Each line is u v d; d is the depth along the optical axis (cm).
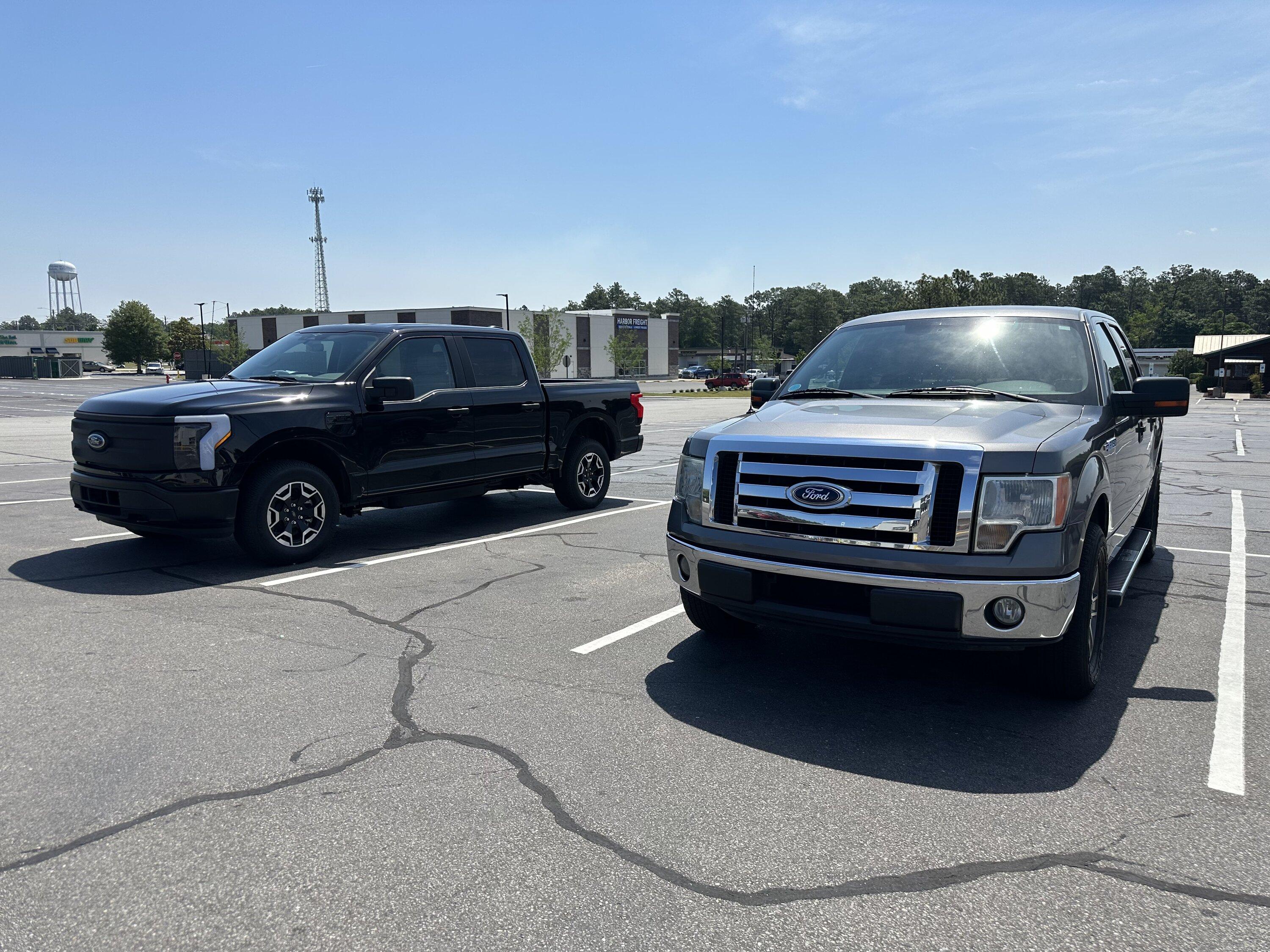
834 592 365
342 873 255
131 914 235
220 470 606
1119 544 497
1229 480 1202
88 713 373
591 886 250
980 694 408
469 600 564
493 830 280
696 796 305
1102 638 416
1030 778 320
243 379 723
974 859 265
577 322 9188
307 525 660
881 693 408
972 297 6256
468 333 804
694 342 17875
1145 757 338
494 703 389
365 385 700
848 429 379
